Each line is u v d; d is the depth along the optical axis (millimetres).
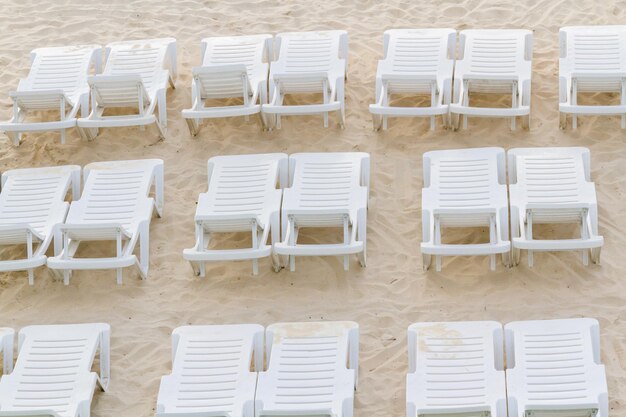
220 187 15125
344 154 15305
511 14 17859
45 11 18844
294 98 16875
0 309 14531
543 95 16594
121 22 18500
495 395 12500
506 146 15898
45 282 14820
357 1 18406
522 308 13961
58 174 15562
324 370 12875
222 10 18516
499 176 15031
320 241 14984
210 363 13039
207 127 16672
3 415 12109
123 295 14578
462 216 14102
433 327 13133
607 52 16234
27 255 15086
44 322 14320
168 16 18516
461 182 14812
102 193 15188
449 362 12805
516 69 16172
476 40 16641
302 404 12625
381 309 14109
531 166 14930
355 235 14477
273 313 14172
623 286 14117
